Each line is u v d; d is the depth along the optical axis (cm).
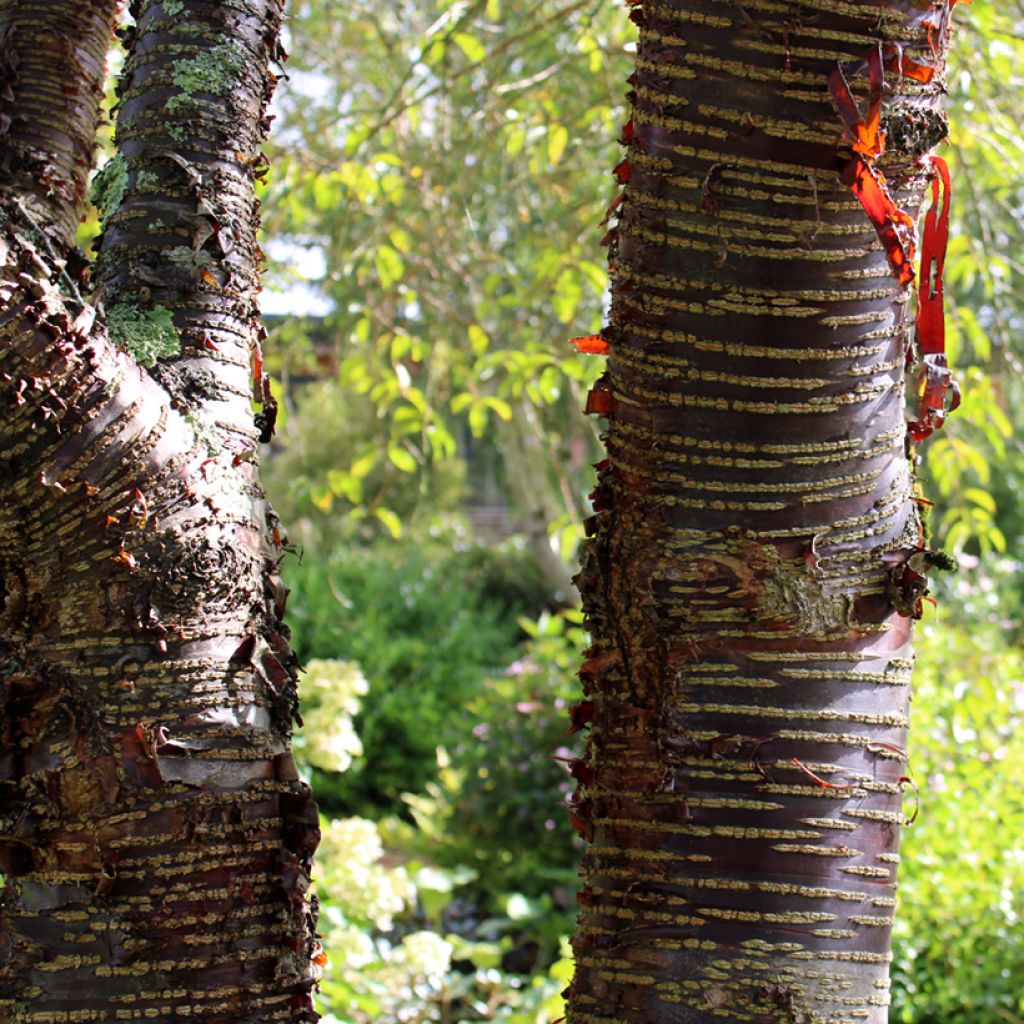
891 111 107
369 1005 297
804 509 108
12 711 114
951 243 302
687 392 109
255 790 117
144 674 113
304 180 323
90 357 109
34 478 110
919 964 326
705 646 109
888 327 110
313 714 348
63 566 112
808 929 107
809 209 107
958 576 652
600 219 327
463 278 384
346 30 454
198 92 128
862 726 109
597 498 117
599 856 115
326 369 585
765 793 107
